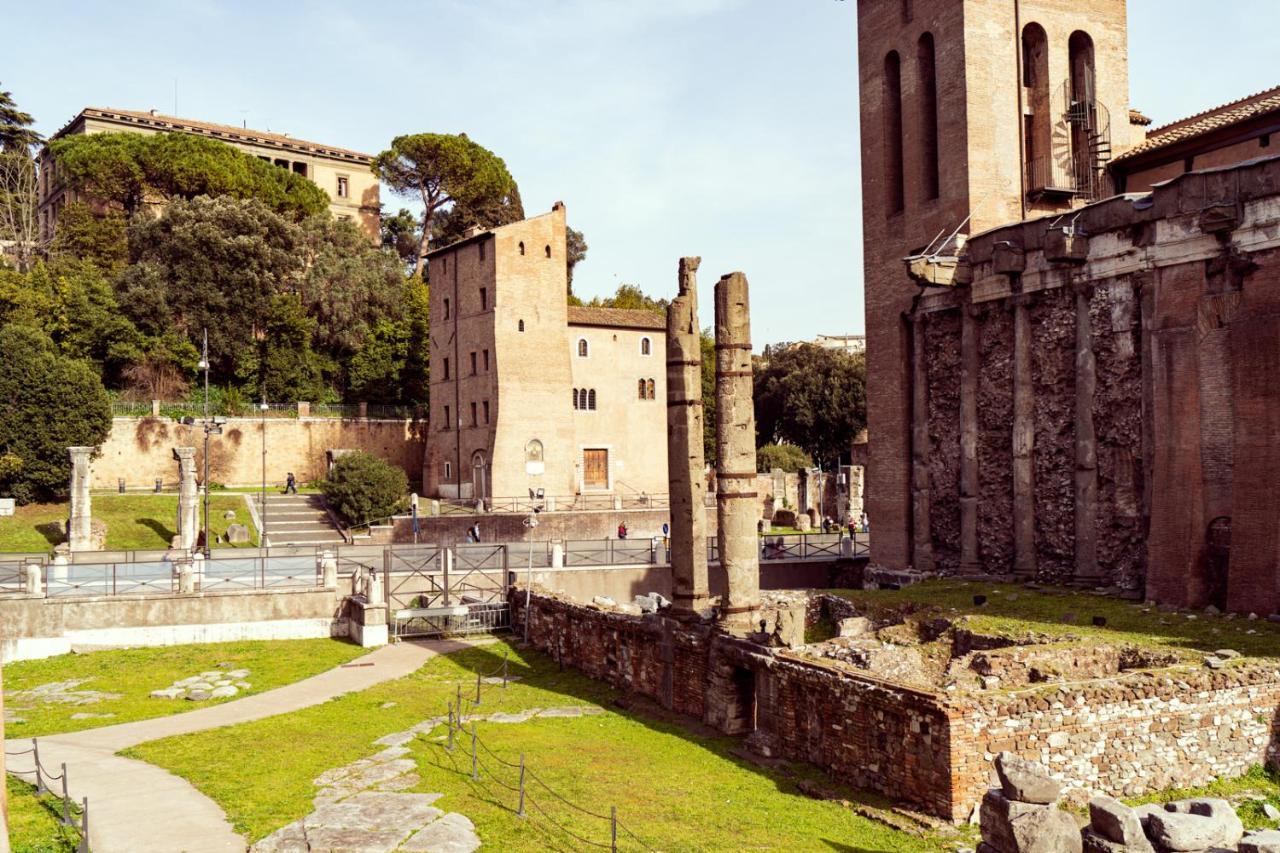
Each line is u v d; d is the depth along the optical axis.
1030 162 45.03
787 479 84.38
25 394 63.50
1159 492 32.06
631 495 82.12
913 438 45.09
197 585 38.12
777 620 22.78
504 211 109.00
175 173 88.69
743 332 25.41
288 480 73.81
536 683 30.72
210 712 27.42
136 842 16.92
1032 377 38.75
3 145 98.69
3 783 10.76
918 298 44.84
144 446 74.94
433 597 42.12
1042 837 13.30
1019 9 43.94
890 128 47.81
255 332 89.62
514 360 75.44
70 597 35.72
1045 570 38.06
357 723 25.67
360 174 119.44
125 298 79.50
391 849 16.36
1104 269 35.19
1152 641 25.61
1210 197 31.16
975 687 22.86
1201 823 13.36
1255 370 29.23
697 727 24.73
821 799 18.84
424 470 83.25
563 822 17.47
